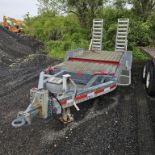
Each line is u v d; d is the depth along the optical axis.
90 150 4.19
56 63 11.15
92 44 11.08
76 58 7.24
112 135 4.66
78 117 5.37
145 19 14.71
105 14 15.22
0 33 16.19
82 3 15.30
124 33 10.34
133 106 6.05
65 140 4.48
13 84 7.72
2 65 10.65
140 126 5.02
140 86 7.65
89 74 5.77
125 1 15.01
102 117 5.40
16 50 14.18
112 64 6.64
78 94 4.68
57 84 4.74
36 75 8.82
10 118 5.32
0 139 4.51
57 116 5.07
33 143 4.38
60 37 17.39
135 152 4.16
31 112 3.90
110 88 5.48
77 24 17.12
